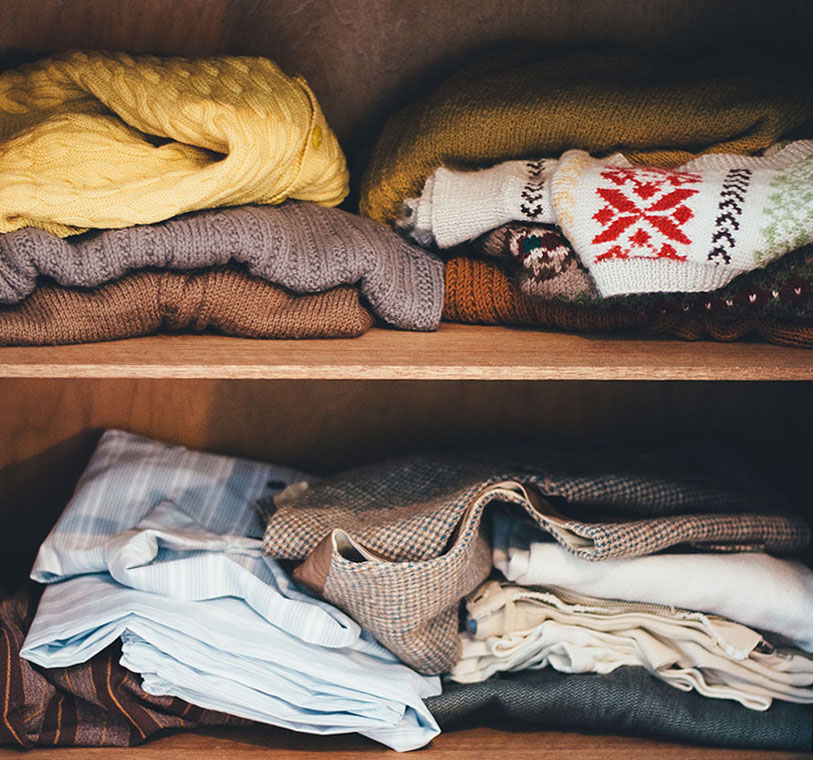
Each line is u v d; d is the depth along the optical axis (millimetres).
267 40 1074
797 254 846
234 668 905
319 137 957
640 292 834
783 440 1244
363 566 864
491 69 1032
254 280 882
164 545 975
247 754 921
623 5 1082
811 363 839
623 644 989
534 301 912
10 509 1189
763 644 987
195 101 867
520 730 979
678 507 1016
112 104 899
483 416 1222
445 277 955
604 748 953
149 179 844
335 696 909
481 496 920
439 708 944
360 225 946
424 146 956
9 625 956
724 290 865
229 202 897
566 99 941
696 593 963
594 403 1223
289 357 830
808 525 1131
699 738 951
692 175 859
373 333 924
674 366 829
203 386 1183
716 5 1085
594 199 840
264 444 1215
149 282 855
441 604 902
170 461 1112
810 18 1094
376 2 1069
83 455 1189
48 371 795
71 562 984
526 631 979
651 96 941
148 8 1033
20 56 1030
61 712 916
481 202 898
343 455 1227
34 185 821
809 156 859
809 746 954
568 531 947
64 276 824
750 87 955
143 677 917
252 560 985
